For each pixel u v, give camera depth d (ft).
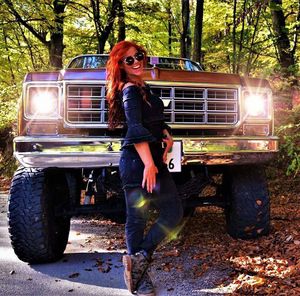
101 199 16.01
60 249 14.64
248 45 36.58
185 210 19.06
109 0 49.16
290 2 37.65
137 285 9.53
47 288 11.71
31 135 13.21
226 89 14.02
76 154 12.78
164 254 14.20
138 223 9.66
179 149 12.45
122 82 9.71
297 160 21.27
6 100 49.37
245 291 10.71
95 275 12.69
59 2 47.39
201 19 36.06
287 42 34.22
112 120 10.06
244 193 14.71
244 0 34.04
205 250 14.48
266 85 14.52
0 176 42.65
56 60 49.60
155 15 49.55
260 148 13.87
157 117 9.80
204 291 11.05
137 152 9.54
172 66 19.60
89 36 53.42
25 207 13.32
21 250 13.47
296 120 25.93
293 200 22.25
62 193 14.97
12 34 54.65
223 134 14.20
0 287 11.79
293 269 11.75
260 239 14.96
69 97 13.12
